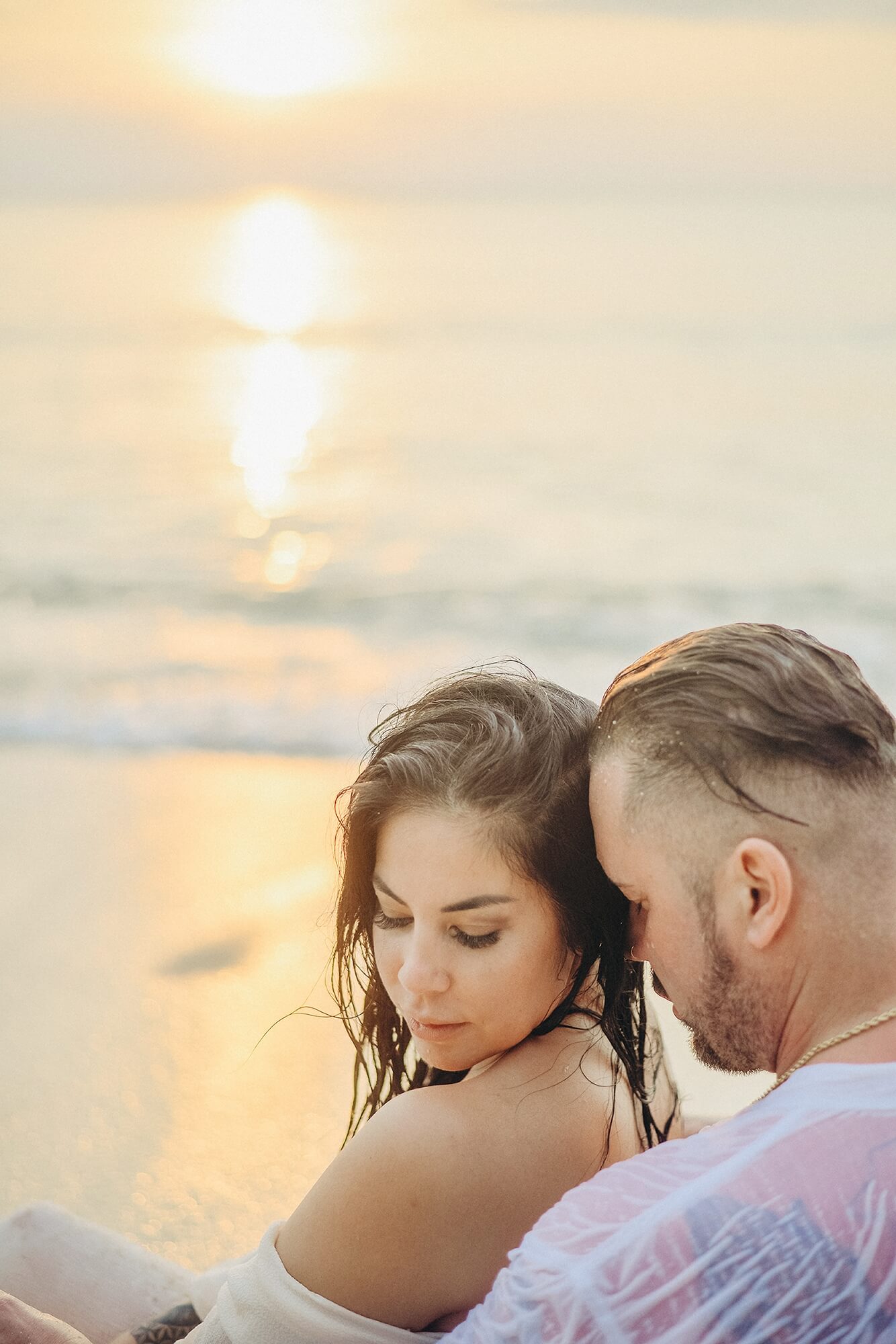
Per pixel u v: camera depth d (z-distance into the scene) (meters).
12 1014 3.86
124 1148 3.10
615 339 30.84
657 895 1.17
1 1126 3.23
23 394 25.66
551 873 1.31
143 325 35.59
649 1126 1.56
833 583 12.21
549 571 12.84
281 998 3.89
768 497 15.83
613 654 10.40
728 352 27.95
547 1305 1.02
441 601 11.85
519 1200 1.32
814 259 43.16
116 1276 1.88
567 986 1.40
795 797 1.08
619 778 1.18
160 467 18.72
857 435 19.30
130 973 4.11
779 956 1.10
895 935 1.09
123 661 9.60
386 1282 1.30
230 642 10.27
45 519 15.38
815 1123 1.02
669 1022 3.82
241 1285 1.35
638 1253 1.00
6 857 5.40
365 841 1.39
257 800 6.21
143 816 5.98
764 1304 0.95
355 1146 1.32
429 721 1.38
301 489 17.34
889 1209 0.96
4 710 8.21
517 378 26.77
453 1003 1.35
